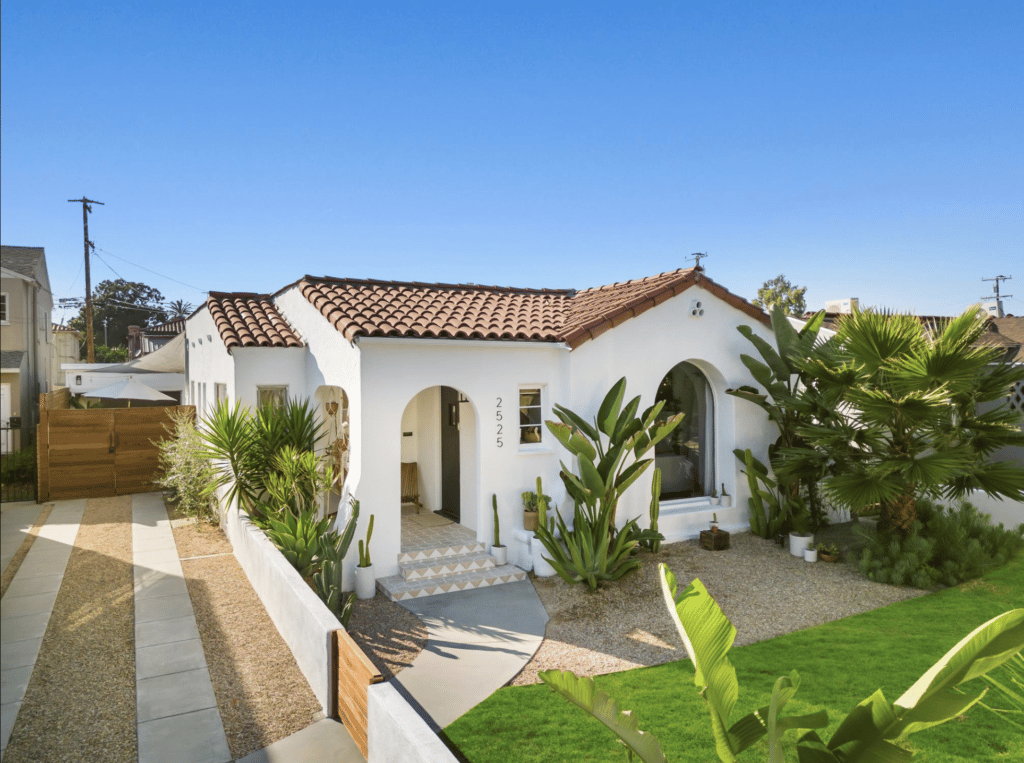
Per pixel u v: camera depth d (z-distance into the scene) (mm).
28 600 9414
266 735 6066
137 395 18328
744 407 14375
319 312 12609
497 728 6762
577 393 12617
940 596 10578
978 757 6090
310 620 7012
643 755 3879
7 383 20406
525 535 11828
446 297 14719
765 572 11727
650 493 13414
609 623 9609
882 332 10523
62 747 5789
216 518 13945
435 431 14406
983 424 10961
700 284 13812
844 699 7207
